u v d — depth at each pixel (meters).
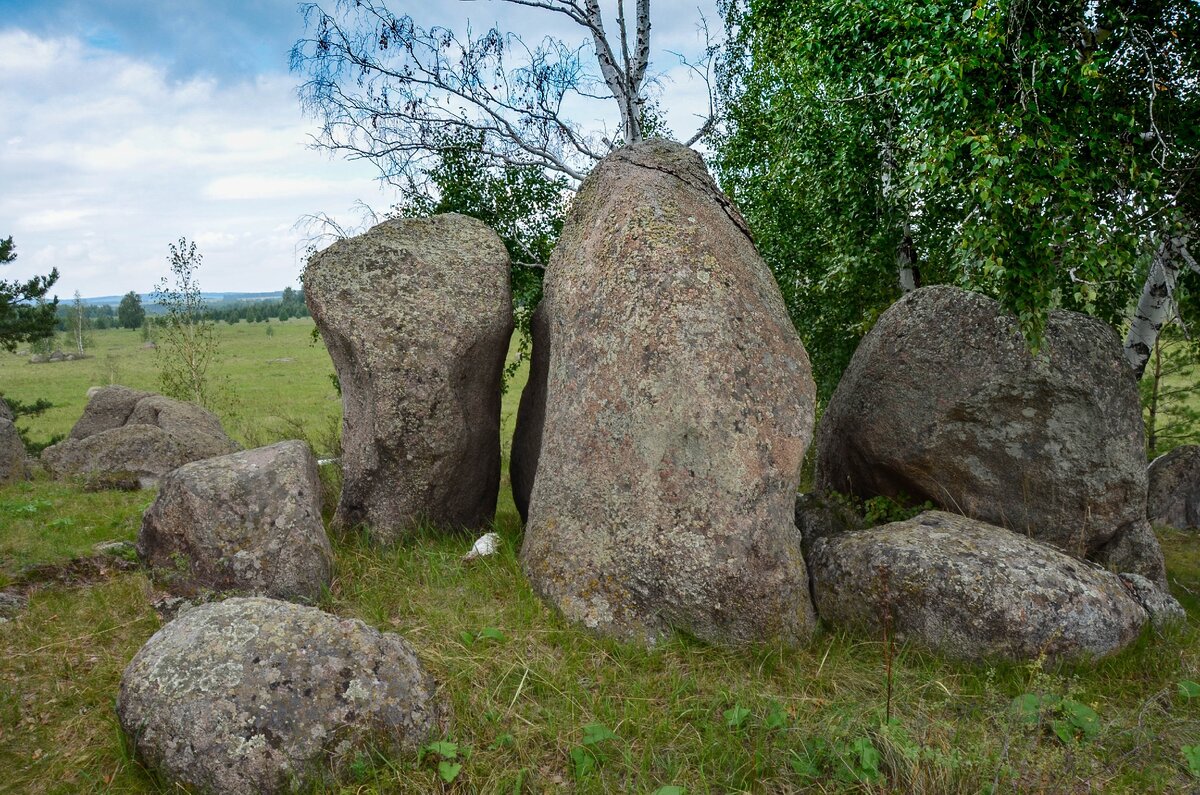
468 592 5.56
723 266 5.55
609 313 5.58
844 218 9.15
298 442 6.20
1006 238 5.77
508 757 3.78
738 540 4.87
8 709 4.00
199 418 11.67
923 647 4.83
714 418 5.05
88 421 12.12
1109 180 5.95
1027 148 5.76
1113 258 5.69
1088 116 5.97
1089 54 5.80
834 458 7.40
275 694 3.55
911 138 6.81
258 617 3.91
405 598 5.46
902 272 9.59
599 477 5.30
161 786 3.50
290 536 5.36
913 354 6.49
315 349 48.75
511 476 7.93
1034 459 6.15
